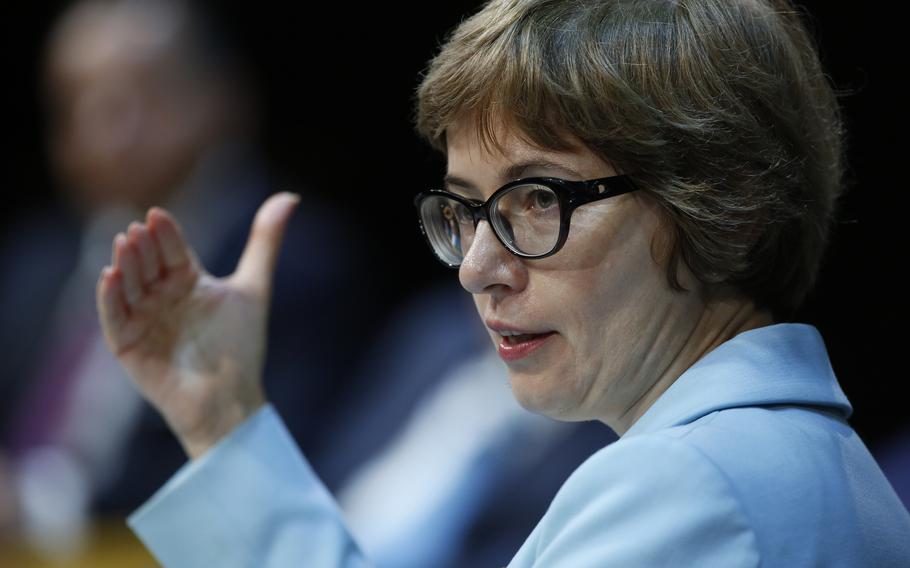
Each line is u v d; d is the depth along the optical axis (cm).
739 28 408
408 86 1423
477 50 405
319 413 1009
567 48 392
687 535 350
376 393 997
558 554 367
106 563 972
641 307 404
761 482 362
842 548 367
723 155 395
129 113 1056
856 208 1089
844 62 1059
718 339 417
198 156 1071
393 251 1422
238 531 527
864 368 1112
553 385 416
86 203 1175
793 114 412
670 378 416
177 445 990
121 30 1069
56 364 1088
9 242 1512
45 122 1630
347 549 530
